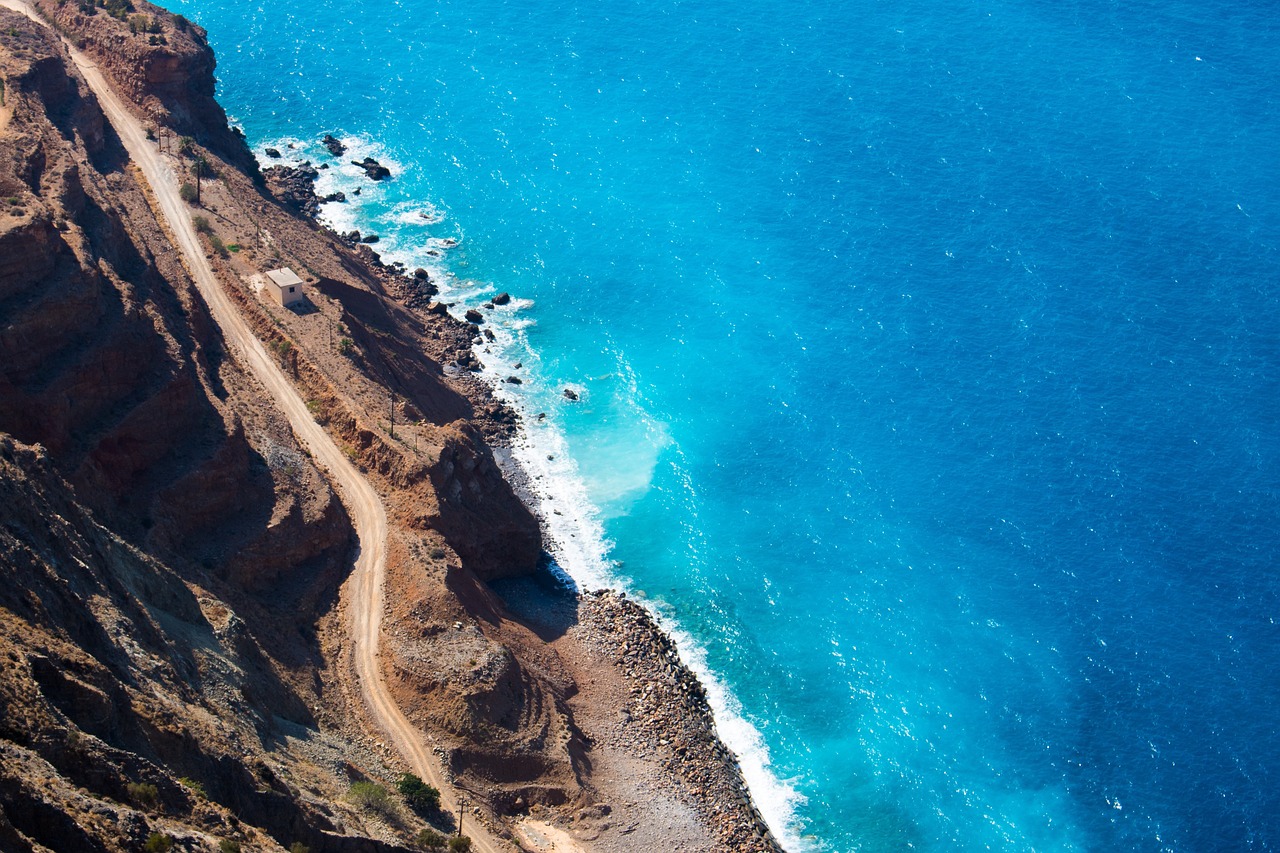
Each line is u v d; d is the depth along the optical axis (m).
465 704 150.75
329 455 177.25
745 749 168.00
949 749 169.12
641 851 148.50
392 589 162.12
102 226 174.50
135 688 110.56
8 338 144.38
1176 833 160.00
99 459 149.25
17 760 84.69
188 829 93.19
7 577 103.81
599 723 165.12
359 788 128.50
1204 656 179.25
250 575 156.12
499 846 138.38
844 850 157.75
